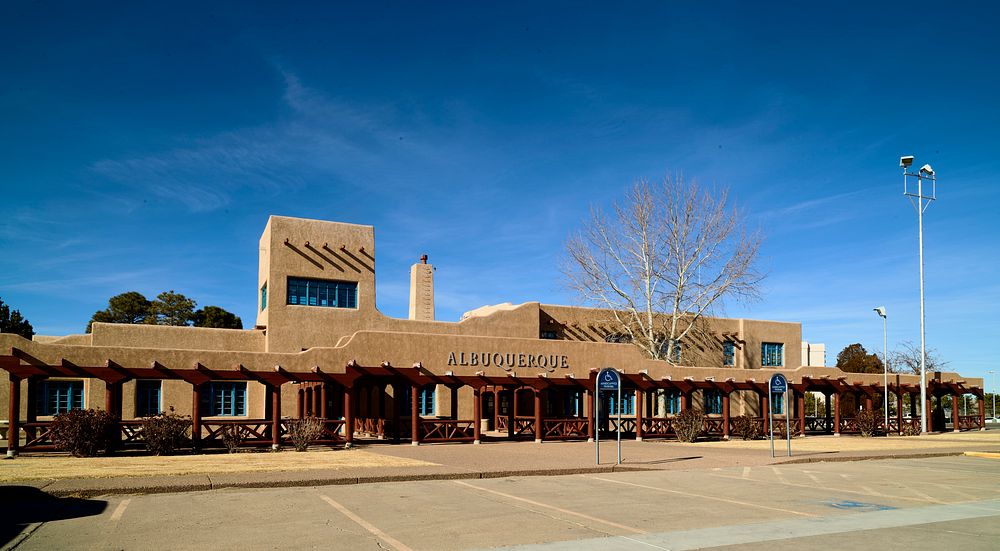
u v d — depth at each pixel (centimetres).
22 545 893
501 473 1652
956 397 4362
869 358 7138
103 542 910
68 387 2772
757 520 1105
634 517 1120
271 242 3188
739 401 4522
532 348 3078
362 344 2616
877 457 2256
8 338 2111
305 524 1034
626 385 3053
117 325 2975
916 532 1021
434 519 1084
